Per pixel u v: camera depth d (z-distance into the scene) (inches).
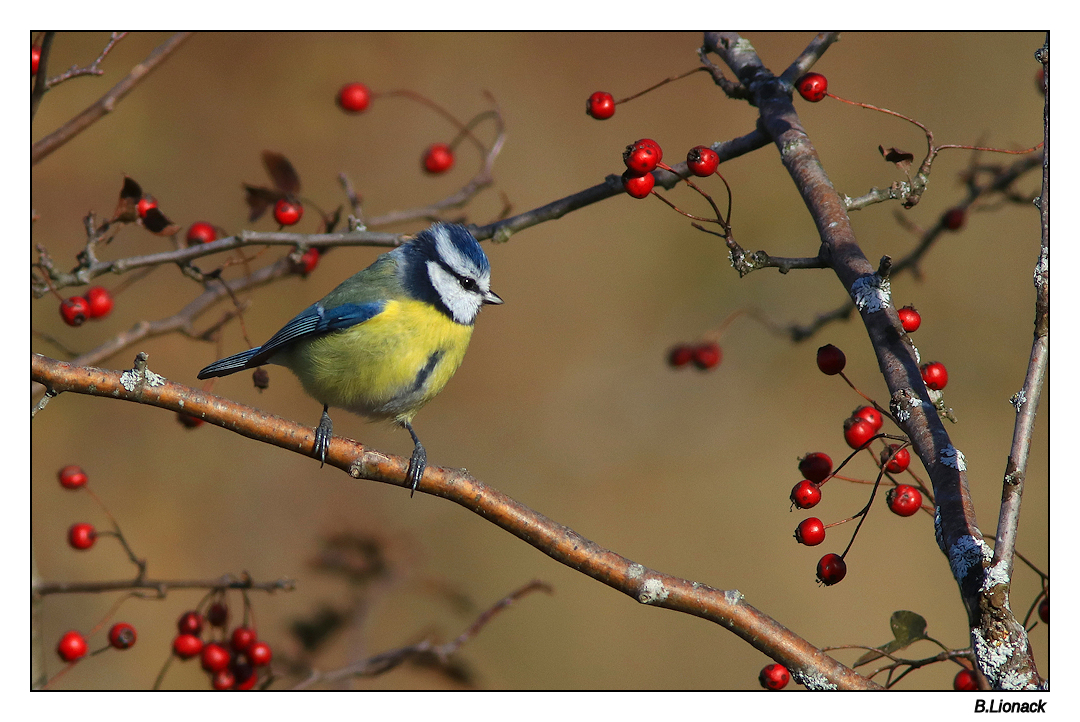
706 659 419.2
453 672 260.8
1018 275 513.0
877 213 526.0
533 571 441.1
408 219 317.4
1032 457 472.4
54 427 446.0
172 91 530.3
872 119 551.2
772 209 555.5
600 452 500.4
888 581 439.8
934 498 167.3
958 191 523.8
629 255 570.9
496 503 193.6
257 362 287.1
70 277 252.2
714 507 474.9
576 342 549.0
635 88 601.0
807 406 514.6
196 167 512.7
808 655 177.6
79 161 494.0
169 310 474.3
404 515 455.5
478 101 578.6
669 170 201.2
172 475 451.8
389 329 268.5
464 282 276.8
